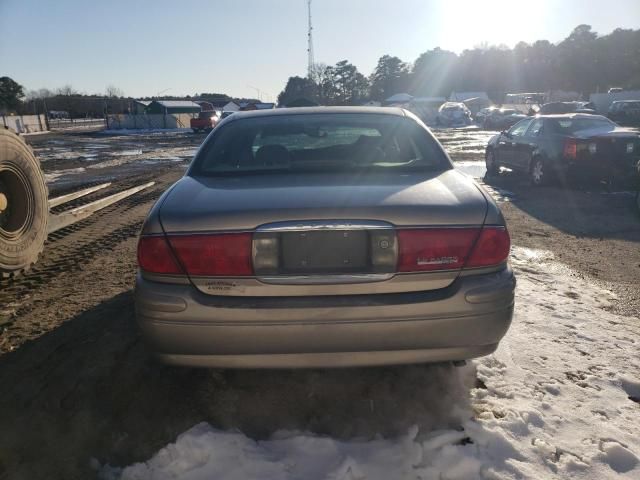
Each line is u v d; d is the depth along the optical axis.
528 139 10.77
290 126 3.43
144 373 3.04
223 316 2.25
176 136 35.16
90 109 75.81
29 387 2.91
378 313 2.27
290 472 2.20
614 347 3.34
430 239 2.31
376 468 2.23
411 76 105.62
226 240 2.27
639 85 77.00
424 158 3.14
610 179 9.46
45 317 3.87
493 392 2.82
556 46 92.81
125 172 14.04
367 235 2.30
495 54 99.44
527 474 2.21
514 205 8.30
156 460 2.28
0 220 4.50
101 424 2.58
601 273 4.85
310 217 2.28
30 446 2.42
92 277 4.80
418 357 2.38
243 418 2.61
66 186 11.02
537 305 4.04
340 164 3.04
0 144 4.32
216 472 2.20
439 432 2.46
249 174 2.93
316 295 2.30
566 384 2.90
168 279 2.33
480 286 2.34
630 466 2.27
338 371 3.03
